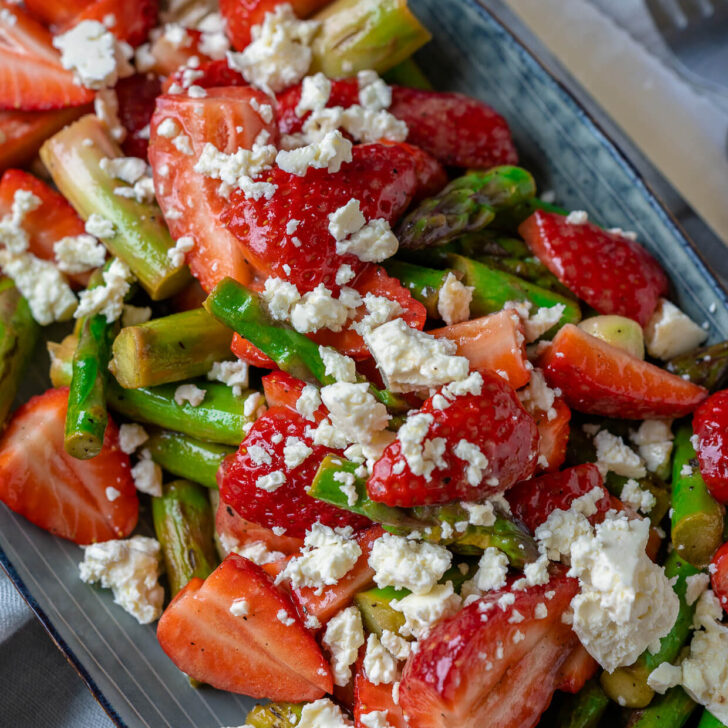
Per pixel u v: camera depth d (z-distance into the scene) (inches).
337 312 15.5
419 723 15.0
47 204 17.0
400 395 15.4
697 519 15.8
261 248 15.4
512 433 15.0
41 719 16.5
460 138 17.1
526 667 15.1
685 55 19.1
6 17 17.2
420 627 15.1
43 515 16.3
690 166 18.9
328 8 17.1
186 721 15.8
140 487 16.5
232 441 16.2
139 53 17.3
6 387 16.6
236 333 15.8
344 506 15.2
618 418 16.4
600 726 15.8
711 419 15.9
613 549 15.1
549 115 17.4
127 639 16.1
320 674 15.4
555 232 16.5
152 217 16.6
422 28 17.1
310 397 15.5
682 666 15.5
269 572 15.8
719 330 16.6
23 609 16.8
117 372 16.1
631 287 16.5
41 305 16.9
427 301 16.0
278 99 16.8
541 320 16.1
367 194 15.7
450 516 15.1
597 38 19.2
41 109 17.1
